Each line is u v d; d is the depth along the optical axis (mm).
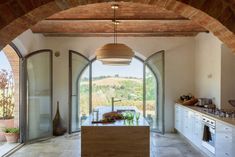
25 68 6969
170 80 8570
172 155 5914
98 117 5434
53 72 8555
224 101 6363
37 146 6766
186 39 8547
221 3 3346
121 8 5363
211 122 5297
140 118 5406
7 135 6969
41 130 7613
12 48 6742
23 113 6977
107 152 4543
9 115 7805
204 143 5688
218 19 3342
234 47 3676
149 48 8578
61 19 5910
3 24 3293
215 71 6719
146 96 8766
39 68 7531
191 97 7977
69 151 6273
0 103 7758
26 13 3297
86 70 8844
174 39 8570
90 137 4547
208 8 3336
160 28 7125
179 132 8031
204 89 7598
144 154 4539
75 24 6707
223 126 4699
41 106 7660
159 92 8523
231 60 6355
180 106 7691
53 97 8539
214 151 5148
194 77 8562
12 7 3297
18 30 3600
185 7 3426
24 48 6820
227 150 4516
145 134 4551
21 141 6977
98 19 5918
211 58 7020
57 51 8555
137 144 4547
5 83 7785
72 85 8250
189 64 8570
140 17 5926
